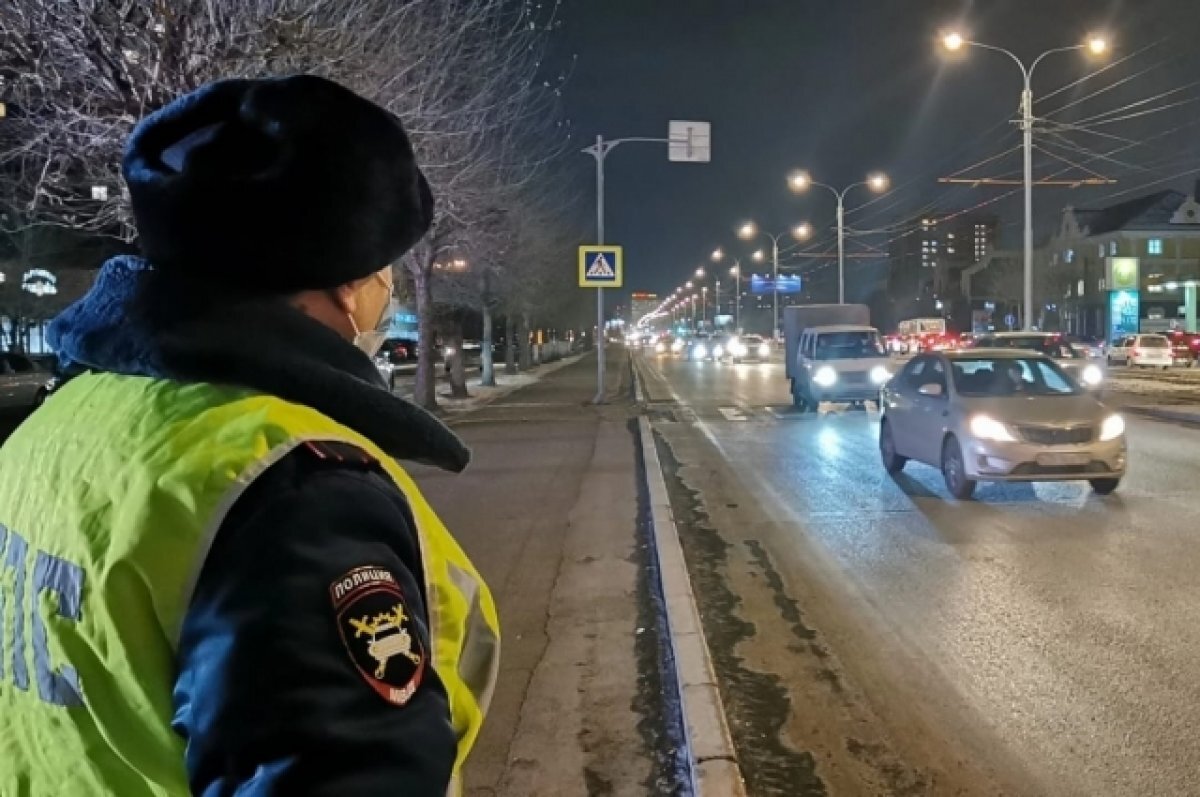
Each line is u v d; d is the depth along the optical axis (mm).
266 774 922
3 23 7793
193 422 1075
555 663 5648
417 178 1309
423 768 995
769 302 147375
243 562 987
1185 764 4418
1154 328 78562
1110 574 7738
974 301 112562
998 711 5059
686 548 9000
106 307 1170
